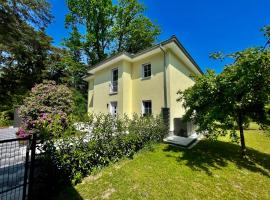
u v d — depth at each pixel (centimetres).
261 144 727
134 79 1120
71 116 402
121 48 2155
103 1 1919
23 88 1755
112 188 329
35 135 288
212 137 515
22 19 1307
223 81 477
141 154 543
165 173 402
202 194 313
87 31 2092
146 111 1032
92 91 1688
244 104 456
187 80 1204
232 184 356
